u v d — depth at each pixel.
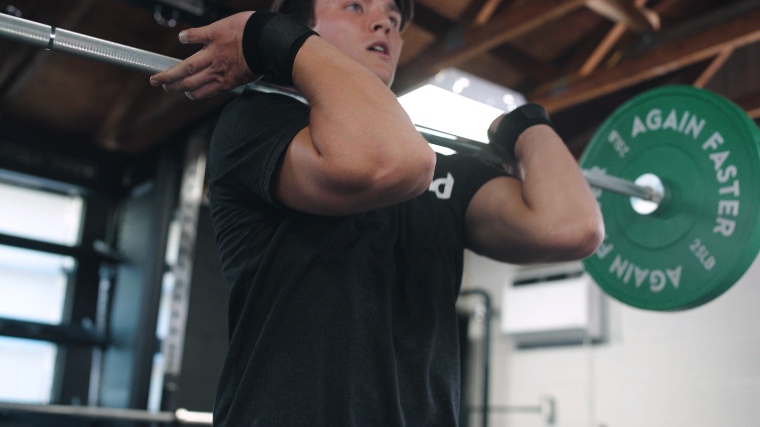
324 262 0.98
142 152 5.33
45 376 4.99
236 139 1.02
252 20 1.00
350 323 0.95
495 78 5.17
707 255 1.60
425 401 0.98
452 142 1.23
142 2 3.19
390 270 1.02
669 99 1.72
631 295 1.72
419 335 1.02
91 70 4.66
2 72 4.60
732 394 4.83
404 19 1.41
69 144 5.20
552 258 1.21
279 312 0.95
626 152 1.78
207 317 5.32
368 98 0.92
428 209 1.14
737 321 4.91
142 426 4.51
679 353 5.13
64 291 5.12
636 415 5.25
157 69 1.08
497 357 6.20
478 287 6.49
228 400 0.95
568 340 5.75
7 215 5.07
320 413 0.90
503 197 1.21
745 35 4.06
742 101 4.50
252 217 1.02
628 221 1.74
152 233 4.88
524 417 5.89
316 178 0.91
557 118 5.39
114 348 4.99
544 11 4.11
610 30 4.80
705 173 1.63
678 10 4.66
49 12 3.99
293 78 0.98
